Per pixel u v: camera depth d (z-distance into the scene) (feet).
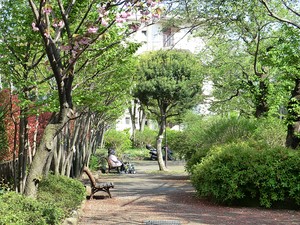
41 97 27.35
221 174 33.63
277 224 26.30
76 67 30.53
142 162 99.45
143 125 129.29
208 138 51.65
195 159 44.27
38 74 30.68
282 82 44.47
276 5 48.37
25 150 26.55
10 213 17.03
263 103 50.62
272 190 32.60
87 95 28.19
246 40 51.03
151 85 72.79
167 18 39.73
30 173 22.53
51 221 18.83
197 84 70.59
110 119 80.12
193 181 37.24
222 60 58.18
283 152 34.06
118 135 103.24
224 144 43.93
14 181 26.20
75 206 26.99
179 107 77.30
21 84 23.48
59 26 21.36
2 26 24.57
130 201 36.24
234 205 33.83
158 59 75.00
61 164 38.99
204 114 70.74
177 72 74.18
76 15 24.61
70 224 23.25
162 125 77.05
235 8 39.58
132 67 38.22
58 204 23.77
